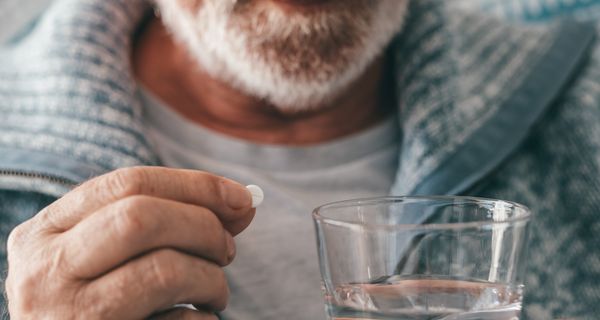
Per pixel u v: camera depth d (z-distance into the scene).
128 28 0.76
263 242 0.69
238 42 0.63
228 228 0.48
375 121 0.76
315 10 0.61
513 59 0.77
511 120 0.72
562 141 0.73
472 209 0.42
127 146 0.67
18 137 0.67
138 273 0.44
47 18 0.78
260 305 0.67
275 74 0.64
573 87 0.76
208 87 0.73
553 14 0.95
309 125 0.74
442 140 0.70
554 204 0.72
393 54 0.76
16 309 0.47
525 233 0.41
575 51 0.78
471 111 0.72
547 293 0.69
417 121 0.71
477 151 0.70
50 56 0.71
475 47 0.78
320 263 0.42
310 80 0.64
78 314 0.45
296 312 0.68
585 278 0.69
